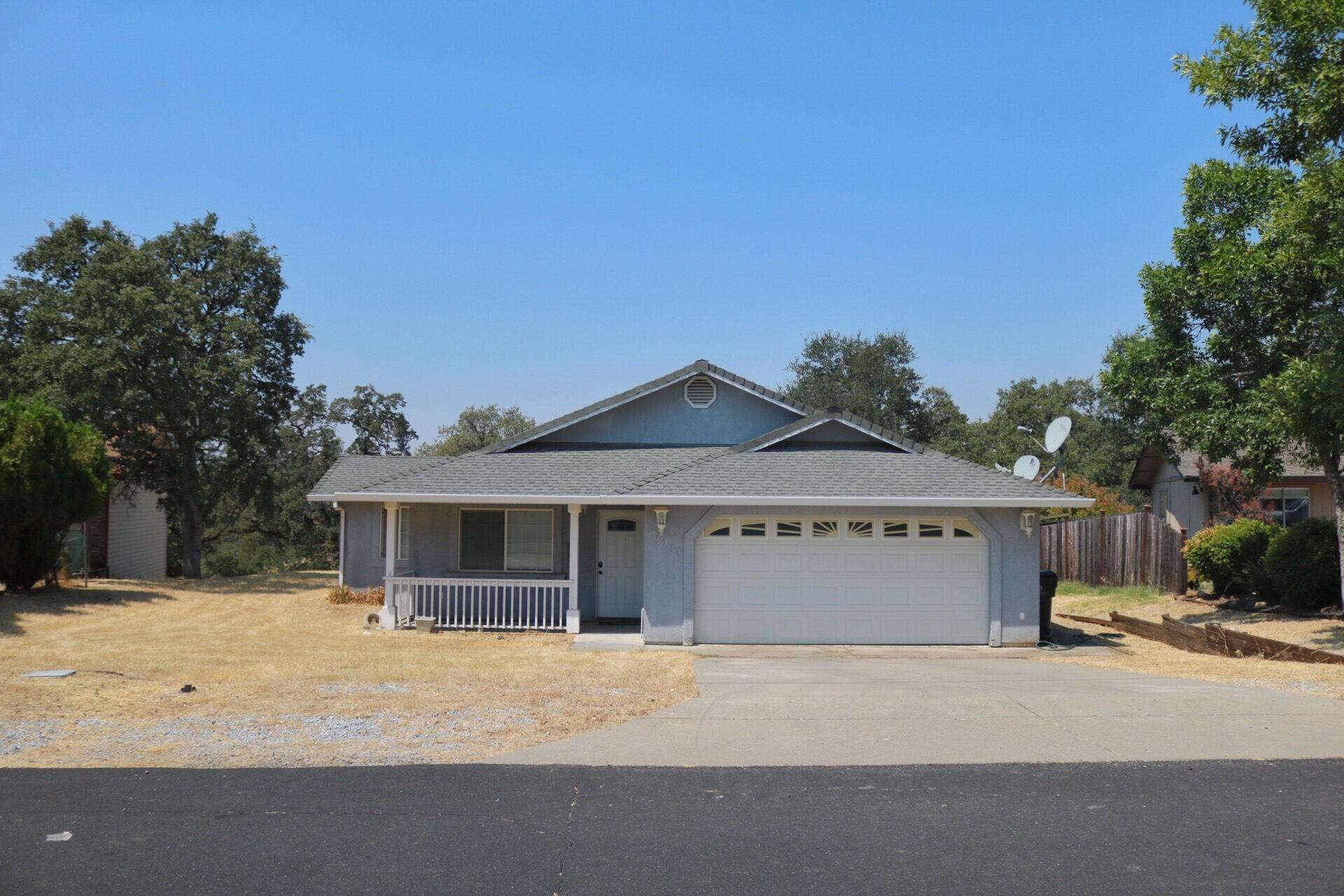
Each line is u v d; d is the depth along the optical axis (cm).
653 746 859
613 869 572
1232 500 2473
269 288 3156
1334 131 1406
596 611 1939
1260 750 843
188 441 2953
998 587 1650
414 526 1995
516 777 757
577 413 2064
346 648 1536
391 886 547
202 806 679
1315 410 1347
